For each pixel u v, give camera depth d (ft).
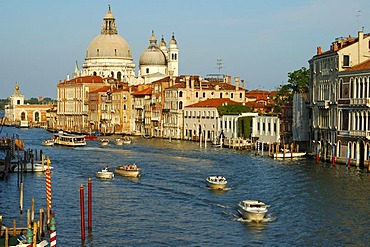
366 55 329.52
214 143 477.36
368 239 171.22
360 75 306.35
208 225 189.06
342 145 322.34
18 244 153.07
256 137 445.78
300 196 228.02
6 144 422.00
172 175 291.38
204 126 530.27
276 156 360.48
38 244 154.51
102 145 501.97
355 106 307.78
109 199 230.89
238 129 472.03
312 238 172.65
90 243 170.40
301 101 388.57
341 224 186.80
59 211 209.77
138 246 167.84
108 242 171.42
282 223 189.57
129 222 193.47
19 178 284.82
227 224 189.98
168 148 455.22
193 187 255.29
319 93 357.41
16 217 199.21
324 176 273.75
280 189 244.22
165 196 235.81
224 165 329.11
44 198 233.55
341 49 327.88
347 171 289.33
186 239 173.78
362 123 303.07
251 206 197.36
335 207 208.74
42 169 311.27
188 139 555.28
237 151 421.18
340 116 325.21
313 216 196.95
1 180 280.72
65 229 184.75
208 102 538.88
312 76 369.91
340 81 326.85
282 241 170.50
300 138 387.96
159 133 609.01
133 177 286.05
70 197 235.81
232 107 505.66
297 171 294.05
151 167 324.80
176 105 572.10
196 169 312.91
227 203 220.43
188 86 568.41
